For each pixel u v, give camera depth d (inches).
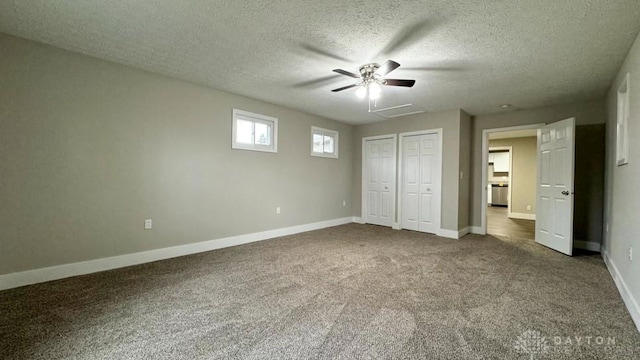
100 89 116.1
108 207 119.1
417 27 88.1
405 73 124.0
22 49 99.5
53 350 65.0
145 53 110.3
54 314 81.4
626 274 93.7
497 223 255.3
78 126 111.3
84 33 95.5
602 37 91.0
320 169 216.8
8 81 97.3
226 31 93.0
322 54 108.7
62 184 108.3
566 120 148.8
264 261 132.4
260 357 63.1
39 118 103.1
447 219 190.2
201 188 148.1
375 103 175.2
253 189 171.6
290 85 145.1
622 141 107.6
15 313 81.7
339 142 233.5
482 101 166.6
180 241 141.0
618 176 112.6
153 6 79.8
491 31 89.4
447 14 80.8
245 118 168.6
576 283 106.8
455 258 138.6
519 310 85.3
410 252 149.3
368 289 100.5
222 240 157.1
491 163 420.8
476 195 203.0
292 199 195.6
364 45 100.6
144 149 128.5
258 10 80.9
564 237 148.2
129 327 74.9
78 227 112.1
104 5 79.6
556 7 76.4
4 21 88.4
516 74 124.1
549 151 162.1
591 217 157.6
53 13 83.7
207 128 149.5
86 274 113.5
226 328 74.8
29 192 101.8
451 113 189.0
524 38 93.3
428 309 85.7
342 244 165.9
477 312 84.0
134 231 126.4
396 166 219.5
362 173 242.7
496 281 108.2
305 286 103.0
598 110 157.9
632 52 94.4
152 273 115.4
